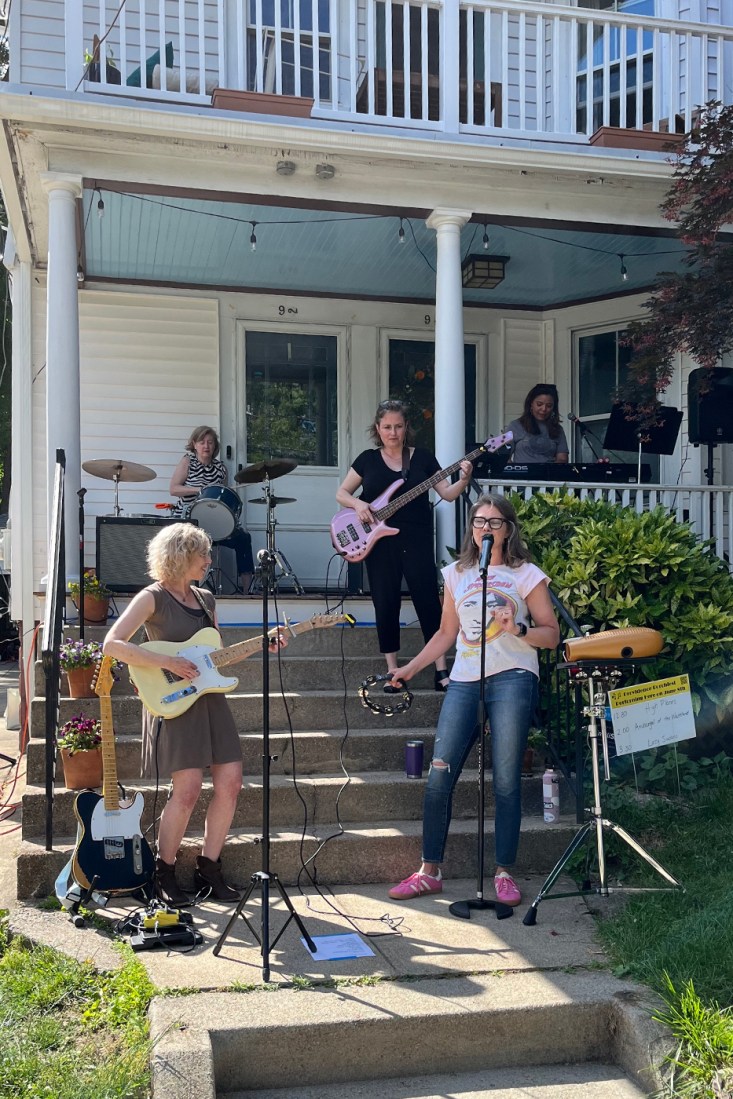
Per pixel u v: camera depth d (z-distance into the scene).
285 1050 3.01
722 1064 2.90
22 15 7.04
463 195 6.52
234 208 6.74
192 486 7.61
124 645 3.82
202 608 4.13
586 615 5.51
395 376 8.74
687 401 8.05
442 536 6.29
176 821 3.92
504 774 4.04
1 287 14.90
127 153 5.85
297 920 3.48
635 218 6.87
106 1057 2.94
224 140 5.83
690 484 8.32
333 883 4.30
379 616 5.29
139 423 8.20
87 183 6.01
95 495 8.09
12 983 3.30
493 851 4.45
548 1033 3.18
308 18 7.62
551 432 7.81
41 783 4.54
